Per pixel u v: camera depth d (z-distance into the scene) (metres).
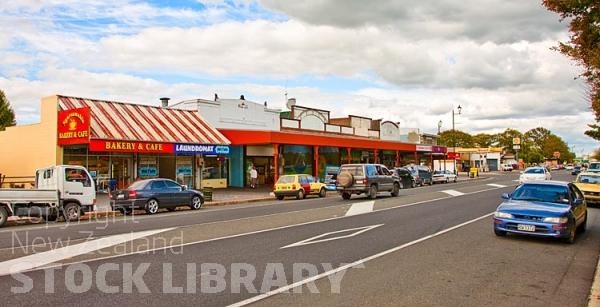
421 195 29.80
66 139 26.30
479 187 38.25
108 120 28.03
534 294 7.73
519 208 12.84
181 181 32.75
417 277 8.63
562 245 12.32
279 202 27.09
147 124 29.92
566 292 7.90
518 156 126.75
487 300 7.32
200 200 23.59
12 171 29.95
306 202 26.11
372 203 24.11
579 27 9.80
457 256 10.62
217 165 37.31
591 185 23.16
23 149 29.25
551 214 12.29
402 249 11.35
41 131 28.00
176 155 32.62
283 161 40.84
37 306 6.76
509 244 12.25
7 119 48.59
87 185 19.02
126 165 29.83
